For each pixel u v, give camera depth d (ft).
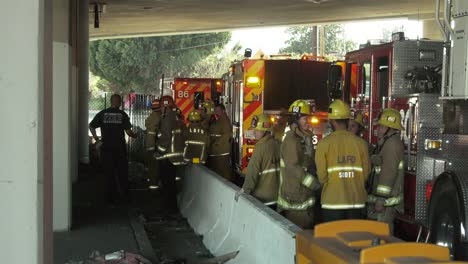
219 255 26.35
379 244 11.93
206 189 32.24
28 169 14.30
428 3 75.31
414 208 25.02
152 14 88.89
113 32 118.42
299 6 78.95
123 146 40.55
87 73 64.90
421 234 25.80
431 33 85.76
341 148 20.84
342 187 20.74
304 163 23.58
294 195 23.03
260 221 20.80
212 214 30.14
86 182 49.73
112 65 174.81
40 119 14.39
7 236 14.28
